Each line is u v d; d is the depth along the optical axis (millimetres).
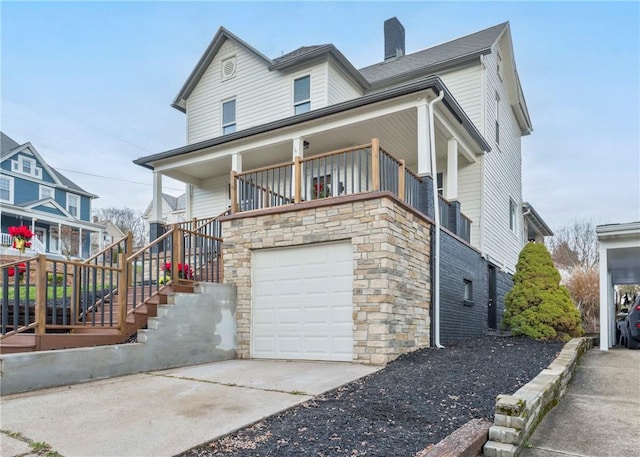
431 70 11695
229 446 3049
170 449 2955
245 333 7312
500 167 12844
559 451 3193
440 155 11039
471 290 9648
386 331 6039
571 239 34469
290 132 9508
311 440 3137
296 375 5398
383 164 6965
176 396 4375
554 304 8734
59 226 25406
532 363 5637
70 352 4887
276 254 7324
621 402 4457
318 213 6879
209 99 13828
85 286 5656
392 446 3008
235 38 13195
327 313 6664
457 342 7852
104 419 3594
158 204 11633
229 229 7801
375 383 4816
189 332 6465
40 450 2920
